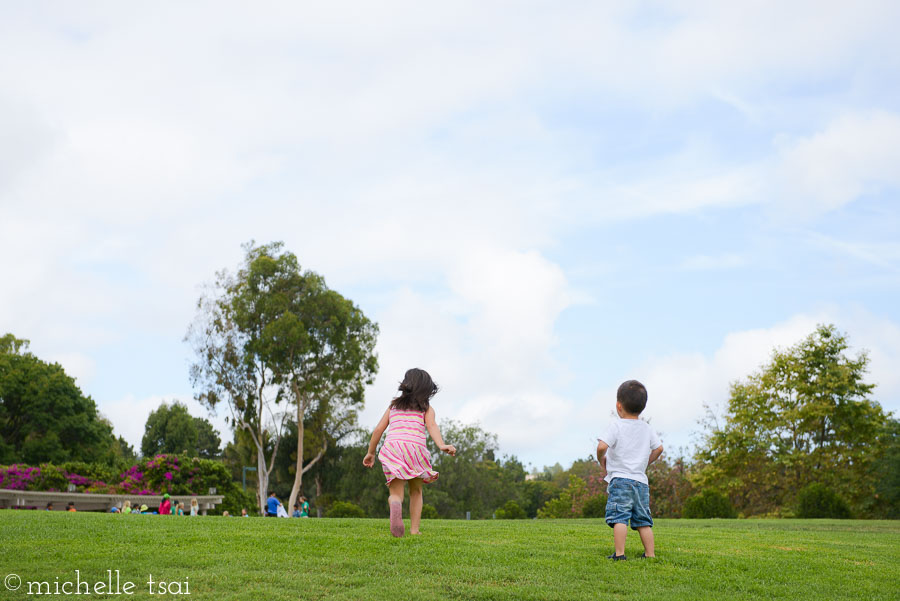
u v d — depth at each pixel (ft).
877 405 115.24
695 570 19.29
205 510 130.41
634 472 20.24
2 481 110.63
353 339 161.17
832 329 118.42
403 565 18.25
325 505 171.53
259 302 154.51
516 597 15.62
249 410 154.81
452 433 196.03
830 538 31.53
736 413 120.16
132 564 17.47
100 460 199.21
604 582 17.33
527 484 307.58
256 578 16.48
